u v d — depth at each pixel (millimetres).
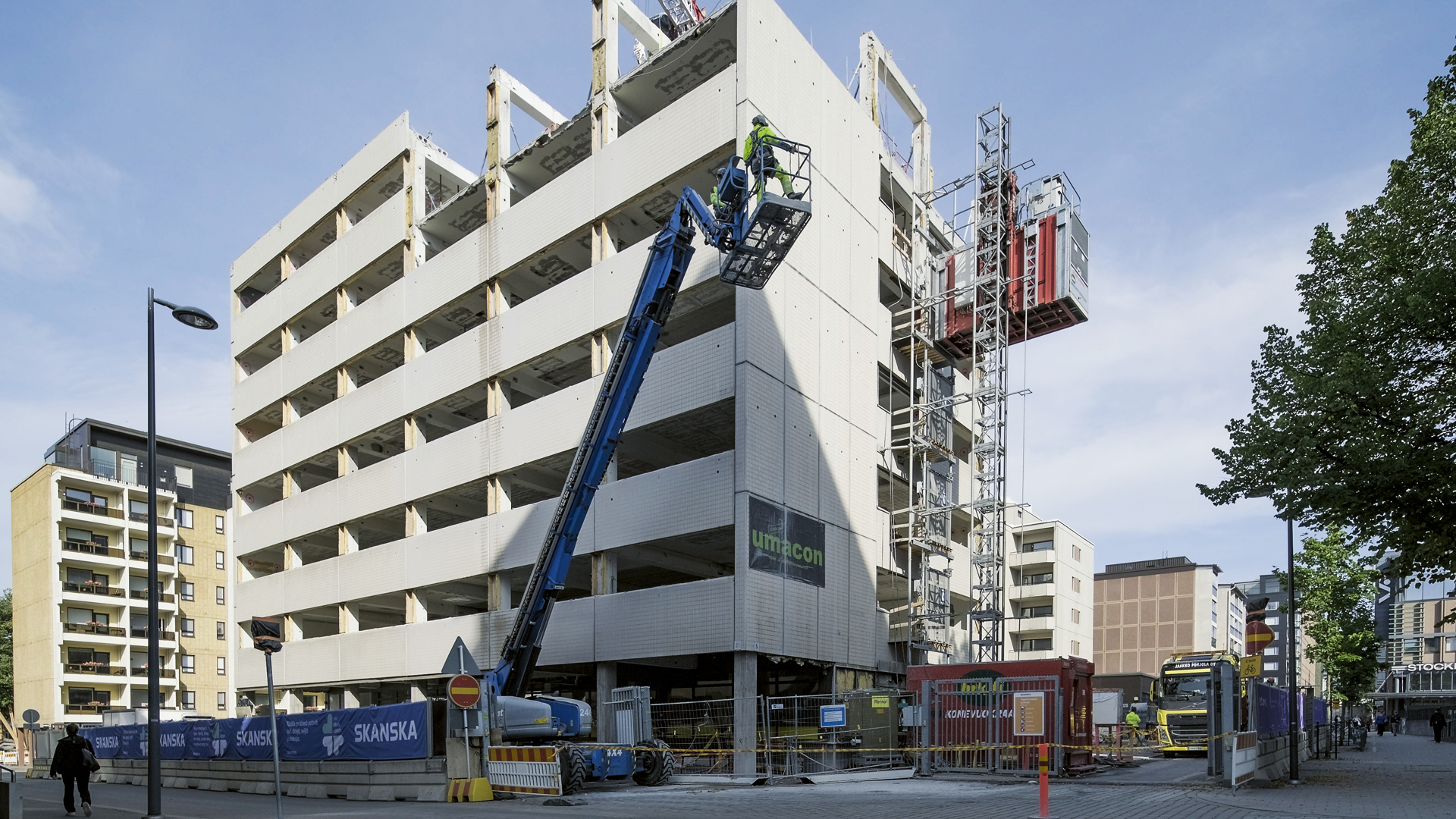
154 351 17500
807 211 19969
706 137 30344
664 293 23594
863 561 33000
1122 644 96938
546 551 24078
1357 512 19453
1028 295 38250
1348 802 15289
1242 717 20172
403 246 42562
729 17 31047
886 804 15750
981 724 21031
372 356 45000
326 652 42125
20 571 65750
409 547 38781
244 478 50781
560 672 35188
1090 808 14555
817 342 31953
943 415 39031
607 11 35188
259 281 54750
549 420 33812
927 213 42156
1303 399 19953
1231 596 107250
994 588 38375
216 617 70625
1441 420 18438
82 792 17469
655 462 35062
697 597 28234
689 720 29641
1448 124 19625
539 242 35625
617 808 16062
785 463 29547
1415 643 113562
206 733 25438
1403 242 19922
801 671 32062
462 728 18812
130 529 66062
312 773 21141
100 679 62375
